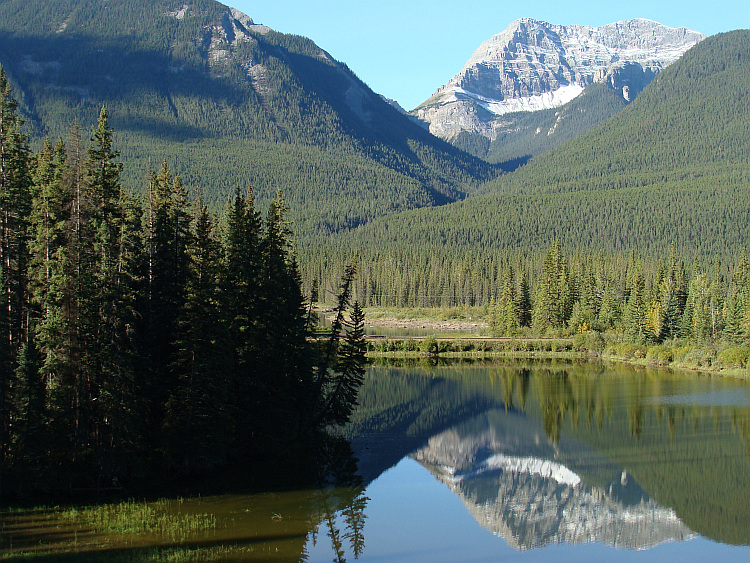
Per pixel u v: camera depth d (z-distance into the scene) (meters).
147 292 56.47
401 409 92.44
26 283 54.62
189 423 52.44
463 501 56.94
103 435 50.31
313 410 71.88
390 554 45.88
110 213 52.97
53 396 48.97
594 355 147.12
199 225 55.97
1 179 55.34
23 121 58.31
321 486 58.00
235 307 59.97
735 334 135.75
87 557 40.53
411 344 148.75
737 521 53.75
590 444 74.50
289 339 65.88
